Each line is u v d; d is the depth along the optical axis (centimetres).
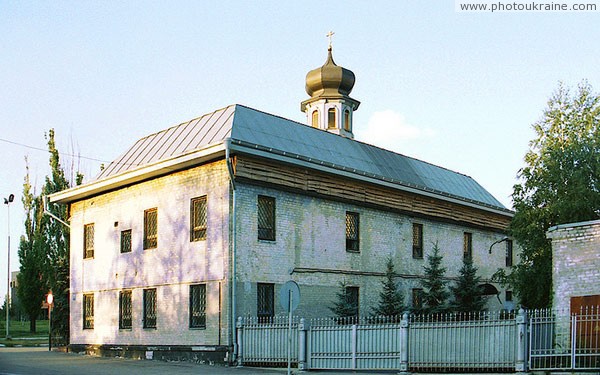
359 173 2919
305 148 2919
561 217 2598
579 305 1850
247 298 2466
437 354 1941
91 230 3253
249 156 2500
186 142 2841
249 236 2500
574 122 2719
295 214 2691
